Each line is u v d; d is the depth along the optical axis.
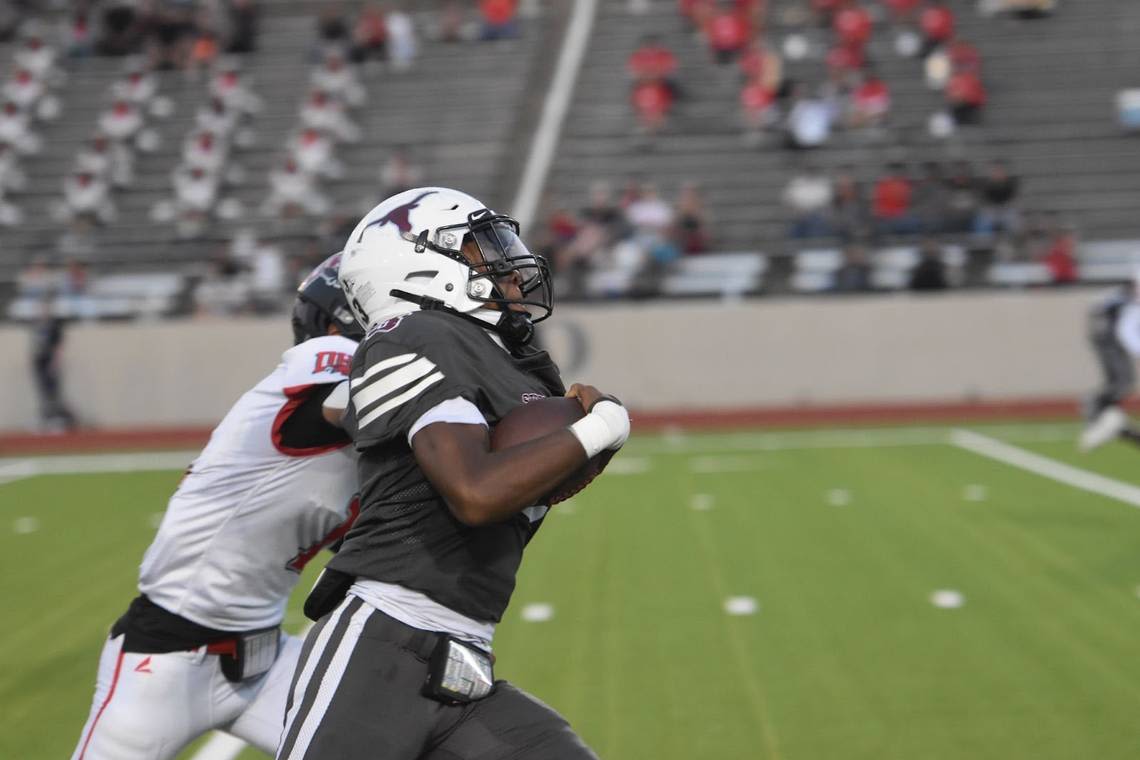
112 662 11.47
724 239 66.44
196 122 78.81
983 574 25.94
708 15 79.62
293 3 88.44
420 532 9.30
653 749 16.78
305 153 73.75
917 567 26.73
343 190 73.25
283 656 12.02
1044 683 19.00
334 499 11.43
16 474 46.88
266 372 59.00
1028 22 78.00
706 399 58.12
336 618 9.50
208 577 11.30
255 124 78.19
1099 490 35.56
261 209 73.19
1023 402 56.09
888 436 49.03
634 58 74.50
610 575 26.86
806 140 70.31
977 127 71.62
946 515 32.41
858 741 16.88
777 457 44.22
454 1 87.25
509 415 9.11
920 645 21.12
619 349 58.28
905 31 77.75
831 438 49.09
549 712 9.64
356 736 9.09
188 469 11.60
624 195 67.50
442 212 9.89
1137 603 23.31
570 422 9.05
